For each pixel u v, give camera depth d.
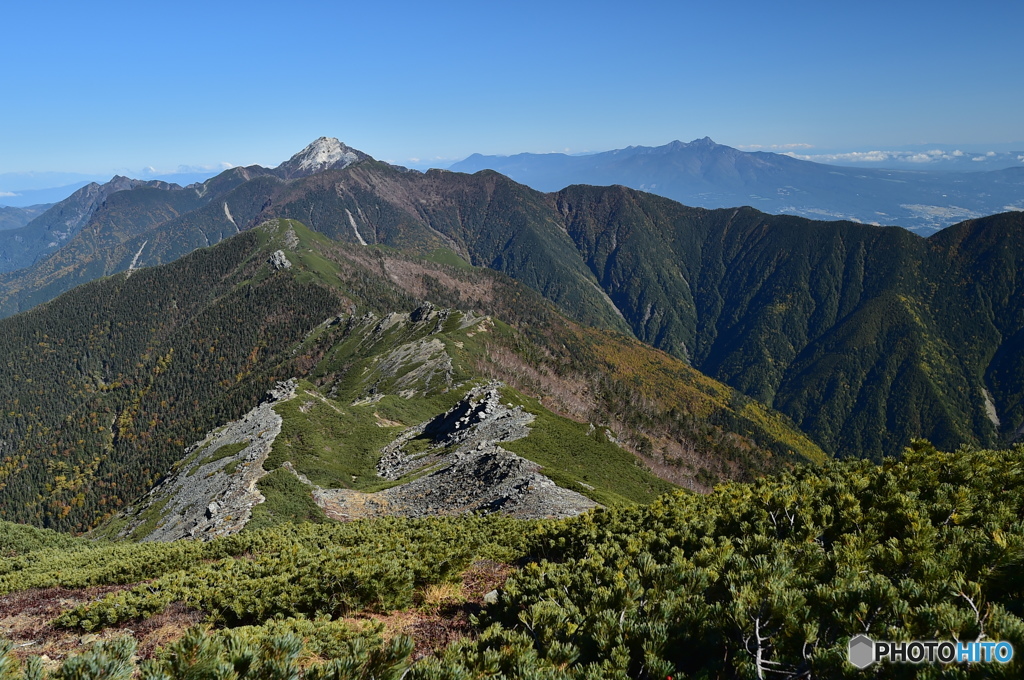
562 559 29.67
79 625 25.70
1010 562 12.07
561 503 61.69
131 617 25.95
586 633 13.07
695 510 27.84
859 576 13.39
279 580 25.91
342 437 119.88
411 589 24.73
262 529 48.91
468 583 28.31
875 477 24.33
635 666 12.02
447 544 31.59
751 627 11.27
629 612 13.62
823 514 19.89
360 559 26.39
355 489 92.62
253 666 9.78
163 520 92.44
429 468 94.56
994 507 19.55
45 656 22.39
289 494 83.88
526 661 11.23
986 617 9.55
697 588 14.75
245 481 89.38
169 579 30.72
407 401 162.25
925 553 13.82
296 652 10.45
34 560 46.72
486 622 19.17
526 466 72.81
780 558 14.36
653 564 16.36
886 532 18.59
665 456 161.88
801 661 10.22
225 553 42.91
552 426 107.69
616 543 23.52
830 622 11.16
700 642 11.90
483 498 69.94
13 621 28.41
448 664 10.84
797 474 34.91
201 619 24.89
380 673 10.47
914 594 10.95
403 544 33.66
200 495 93.44
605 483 90.69
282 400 125.25
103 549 49.31
